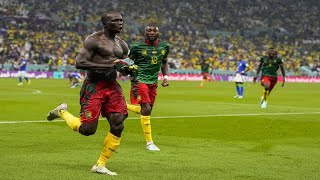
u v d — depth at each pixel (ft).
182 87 163.84
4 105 81.10
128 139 45.01
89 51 29.17
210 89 152.05
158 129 53.11
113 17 29.45
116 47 29.89
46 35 252.42
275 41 298.97
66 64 239.09
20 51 236.22
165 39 276.41
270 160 34.99
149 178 28.30
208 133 50.39
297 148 41.11
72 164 32.01
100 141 42.65
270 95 127.65
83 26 266.77
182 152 38.19
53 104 84.53
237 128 55.01
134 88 40.83
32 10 268.41
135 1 298.56
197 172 30.30
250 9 322.55
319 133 51.70
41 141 41.98
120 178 28.14
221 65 261.65
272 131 52.80
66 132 48.06
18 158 33.65
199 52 270.05
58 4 277.64
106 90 29.50
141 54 41.91
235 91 142.00
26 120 58.70
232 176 29.35
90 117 29.37
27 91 123.95
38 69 226.58
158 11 298.56
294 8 329.52
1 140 42.09
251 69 256.73
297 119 65.82
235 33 298.97
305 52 292.61
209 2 316.19
